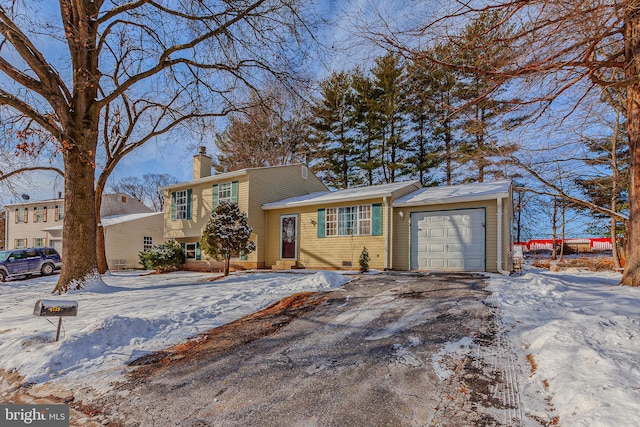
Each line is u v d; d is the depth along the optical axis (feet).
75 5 28.78
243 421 10.07
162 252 52.06
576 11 12.23
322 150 82.94
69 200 30.73
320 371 12.96
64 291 29.58
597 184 52.65
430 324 17.03
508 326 16.05
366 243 42.01
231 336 17.26
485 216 35.45
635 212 23.71
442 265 37.37
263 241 50.65
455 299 21.15
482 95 15.79
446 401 10.39
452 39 14.61
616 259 54.13
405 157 77.05
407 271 37.19
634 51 16.78
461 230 36.65
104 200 85.66
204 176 59.72
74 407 11.40
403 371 12.46
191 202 56.65
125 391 12.31
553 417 9.20
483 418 9.43
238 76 36.52
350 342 15.57
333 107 78.69
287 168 56.03
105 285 31.37
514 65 14.26
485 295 21.77
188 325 18.98
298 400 11.03
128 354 15.48
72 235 30.53
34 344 15.84
